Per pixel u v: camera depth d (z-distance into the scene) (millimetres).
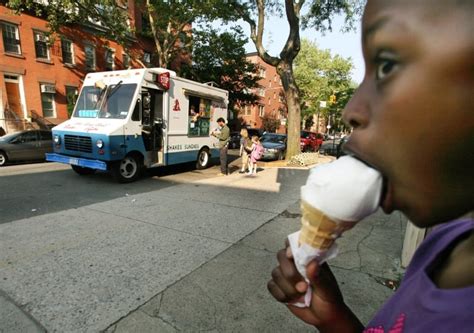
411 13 298
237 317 2328
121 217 4664
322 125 59938
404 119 301
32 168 9719
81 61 19578
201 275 2932
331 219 384
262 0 11547
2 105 16219
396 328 452
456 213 320
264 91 40375
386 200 356
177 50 19969
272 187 7145
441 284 429
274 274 572
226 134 9180
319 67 39844
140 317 2303
